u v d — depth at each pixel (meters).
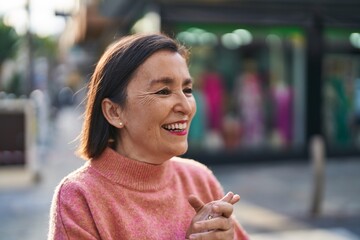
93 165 1.58
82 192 1.50
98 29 13.88
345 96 11.02
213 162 10.22
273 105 10.59
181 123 1.54
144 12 9.98
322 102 10.83
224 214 1.47
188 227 1.60
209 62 10.04
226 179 8.94
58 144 14.23
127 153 1.59
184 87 1.57
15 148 9.30
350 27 10.56
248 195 7.61
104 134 1.58
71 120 22.50
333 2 10.19
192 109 1.55
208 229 1.45
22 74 16.80
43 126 12.77
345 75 10.95
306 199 7.29
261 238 5.48
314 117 10.74
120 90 1.54
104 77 1.55
